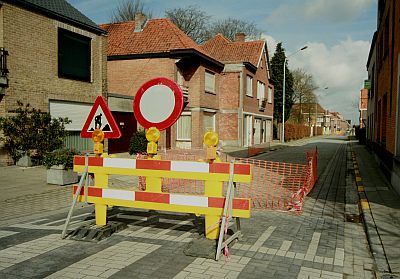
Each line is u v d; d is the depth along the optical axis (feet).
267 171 41.55
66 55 48.80
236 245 15.79
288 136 135.54
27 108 41.32
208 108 77.82
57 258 13.98
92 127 18.24
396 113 30.83
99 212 17.54
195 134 72.95
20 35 41.45
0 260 13.74
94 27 52.85
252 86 94.17
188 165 16.02
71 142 50.21
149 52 69.00
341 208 24.32
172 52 67.51
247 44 100.89
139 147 57.62
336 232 18.26
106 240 16.28
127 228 18.20
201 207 15.76
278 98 149.89
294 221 20.20
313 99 210.18
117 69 71.61
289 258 14.35
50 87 45.91
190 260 13.93
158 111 16.92
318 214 22.30
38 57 43.98
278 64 150.30
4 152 39.55
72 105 50.26
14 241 16.01
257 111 99.86
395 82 32.24
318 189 32.19
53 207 23.31
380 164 46.57
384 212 22.02
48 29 45.39
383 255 15.08
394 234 17.67
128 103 61.57
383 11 48.93
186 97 72.43
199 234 17.16
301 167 47.06
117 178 34.88
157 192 16.55
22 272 12.62
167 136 70.74
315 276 12.69
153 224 18.94
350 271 13.47
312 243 16.33
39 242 15.89
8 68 39.93
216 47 101.81
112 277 12.27
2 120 38.42
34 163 40.65
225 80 86.43
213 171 15.67
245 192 29.07
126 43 72.38
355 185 34.19
